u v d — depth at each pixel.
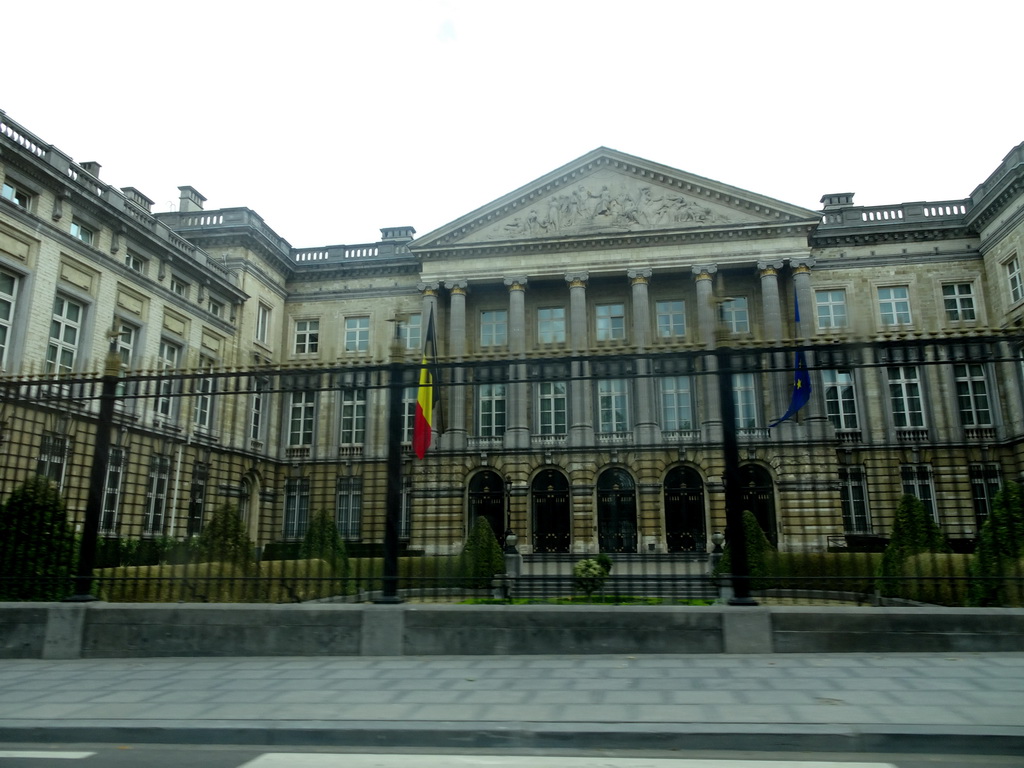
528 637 8.27
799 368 8.41
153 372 9.55
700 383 29.92
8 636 8.91
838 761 5.05
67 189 23.70
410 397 30.55
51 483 10.88
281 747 5.56
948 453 28.06
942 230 35.91
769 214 36.00
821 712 5.79
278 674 7.57
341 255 41.28
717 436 27.95
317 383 9.29
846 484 29.98
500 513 24.47
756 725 5.49
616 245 37.00
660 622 8.16
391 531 8.96
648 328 36.16
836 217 37.75
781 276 36.84
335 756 5.27
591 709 6.00
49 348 23.11
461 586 9.08
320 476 16.97
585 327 36.56
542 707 6.09
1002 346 8.56
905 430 30.41
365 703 6.34
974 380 31.38
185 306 29.84
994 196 33.00
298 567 11.45
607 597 9.81
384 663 7.99
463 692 6.64
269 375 9.25
